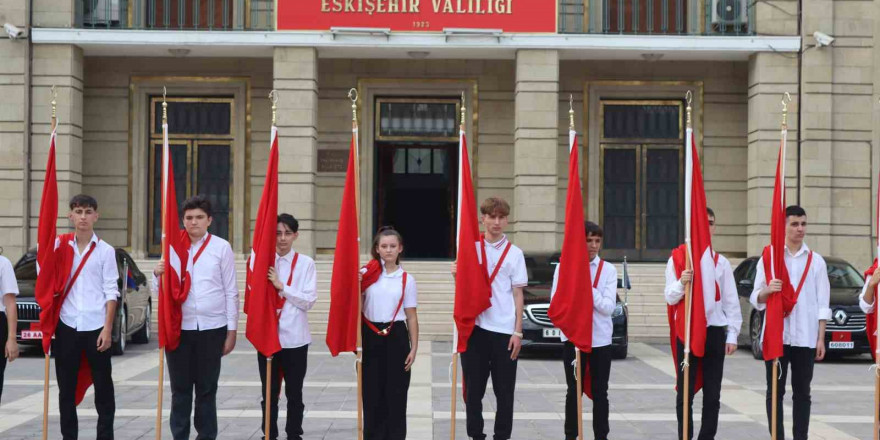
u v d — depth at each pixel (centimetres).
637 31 2409
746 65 2483
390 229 854
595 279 891
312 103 2233
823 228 2244
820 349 872
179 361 832
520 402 1203
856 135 2259
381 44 2234
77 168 2264
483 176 2488
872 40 2258
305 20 2233
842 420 1089
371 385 850
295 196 2223
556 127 2236
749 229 2306
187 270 836
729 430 1023
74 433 850
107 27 2323
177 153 2473
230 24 2400
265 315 853
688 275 850
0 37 2206
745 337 1811
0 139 2203
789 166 2252
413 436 970
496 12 2241
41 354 1711
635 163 2500
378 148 2528
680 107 2505
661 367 1600
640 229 2495
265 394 865
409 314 855
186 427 832
